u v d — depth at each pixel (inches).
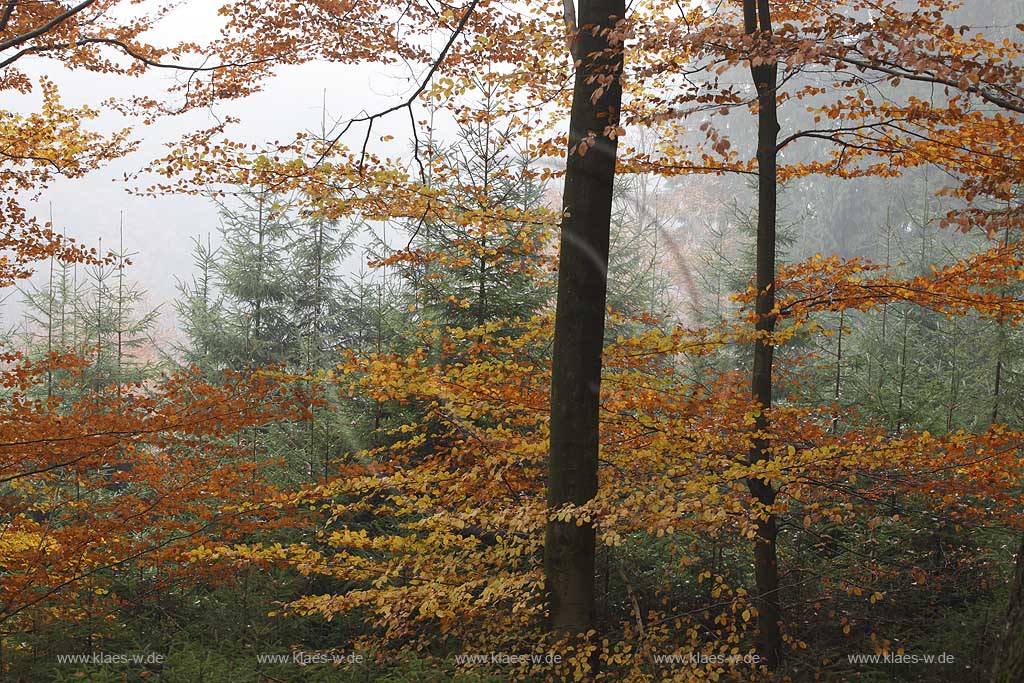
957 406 421.4
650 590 331.3
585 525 241.6
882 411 372.8
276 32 301.4
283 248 555.8
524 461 309.1
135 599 308.7
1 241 315.3
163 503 267.9
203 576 277.1
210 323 538.3
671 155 291.1
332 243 564.1
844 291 279.4
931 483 270.2
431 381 277.9
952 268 280.2
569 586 240.4
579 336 238.2
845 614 308.5
